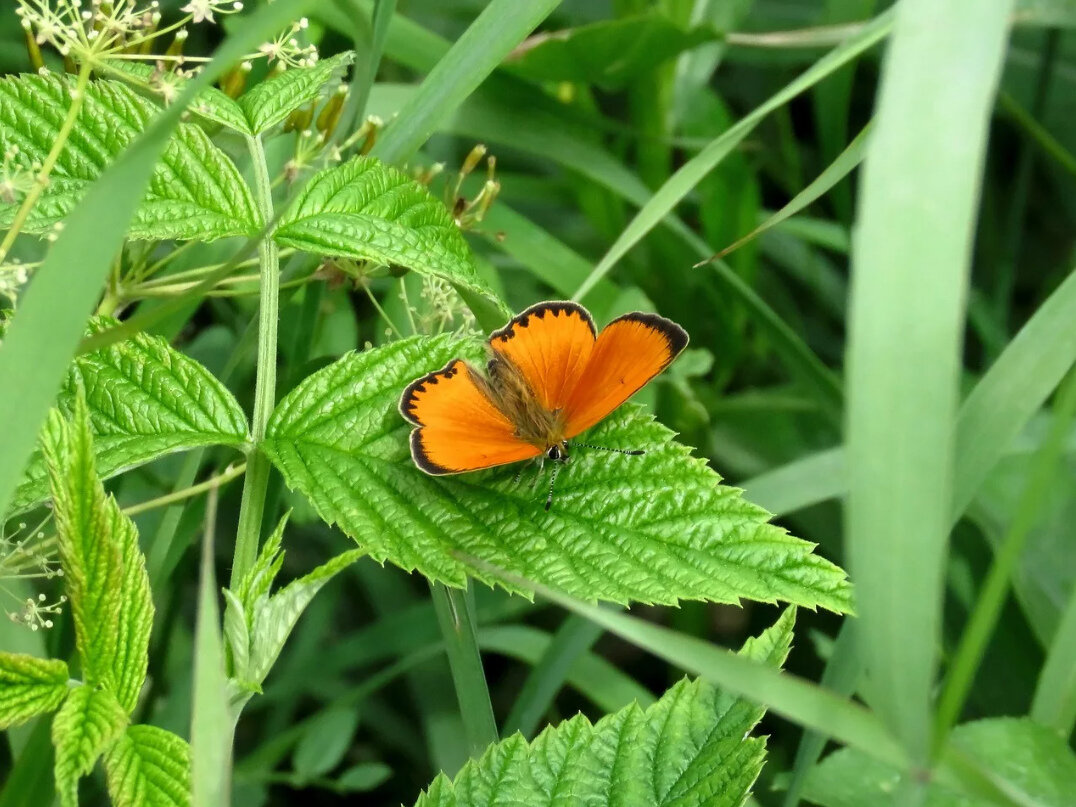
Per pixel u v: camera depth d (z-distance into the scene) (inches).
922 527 6.8
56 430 7.3
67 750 7.2
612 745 8.2
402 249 8.7
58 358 7.1
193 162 8.6
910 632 6.8
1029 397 8.6
